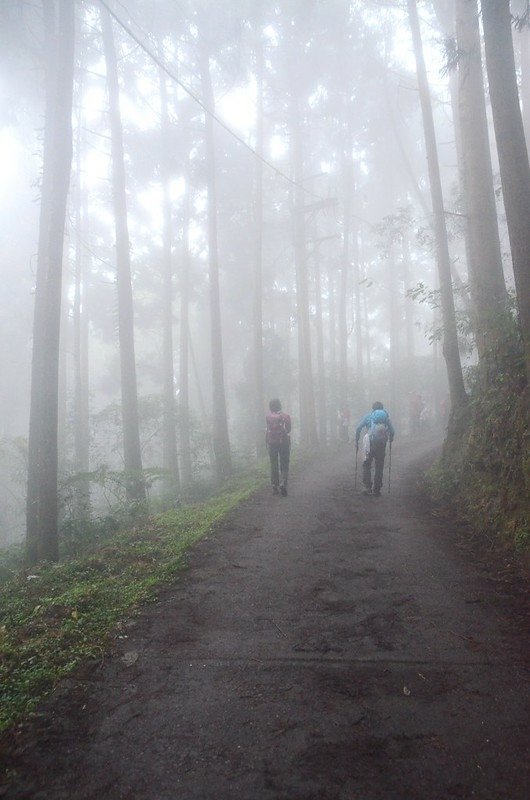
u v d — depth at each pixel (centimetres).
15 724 334
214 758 296
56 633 463
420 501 1012
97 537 1114
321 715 332
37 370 1164
